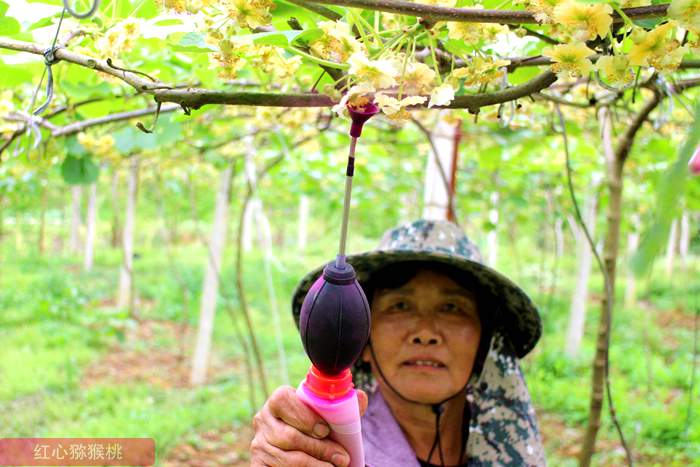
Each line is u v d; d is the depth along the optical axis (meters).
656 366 7.16
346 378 0.91
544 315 6.46
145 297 11.09
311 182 5.30
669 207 0.33
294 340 8.15
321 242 18.84
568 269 14.13
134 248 17.28
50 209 19.45
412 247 1.48
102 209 15.60
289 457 0.92
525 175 5.20
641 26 0.91
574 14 0.78
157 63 1.58
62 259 14.80
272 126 2.68
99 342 7.40
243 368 6.95
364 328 0.82
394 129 3.15
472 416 1.49
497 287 1.47
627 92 2.29
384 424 1.45
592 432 1.99
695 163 0.41
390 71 0.74
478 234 9.70
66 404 5.29
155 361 7.06
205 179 8.45
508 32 0.95
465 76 0.99
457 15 0.78
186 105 0.95
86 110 1.87
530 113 1.96
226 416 5.26
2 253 15.37
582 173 4.95
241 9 0.84
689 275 12.84
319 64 0.95
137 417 4.98
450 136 2.60
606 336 1.81
